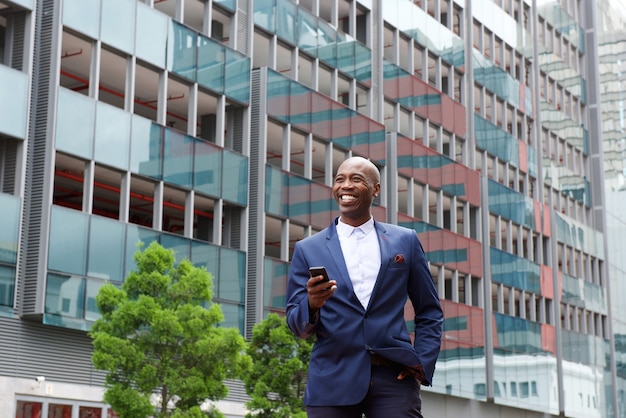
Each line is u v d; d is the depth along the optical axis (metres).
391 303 4.41
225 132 34.28
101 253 26.20
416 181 44.09
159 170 28.73
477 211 49.66
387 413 4.29
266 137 36.16
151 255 22.75
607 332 63.75
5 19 27.11
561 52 63.69
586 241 62.47
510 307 51.47
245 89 32.84
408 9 45.38
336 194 4.56
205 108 33.59
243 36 33.66
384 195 41.03
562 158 61.94
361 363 4.29
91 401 26.30
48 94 25.80
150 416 22.72
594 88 66.69
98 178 29.48
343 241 4.54
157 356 22.48
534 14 59.81
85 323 25.45
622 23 73.44
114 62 29.77
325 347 4.36
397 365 4.36
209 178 30.67
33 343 24.91
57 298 24.81
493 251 50.12
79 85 33.66
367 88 41.31
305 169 35.88
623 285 67.56
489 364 47.84
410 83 44.56
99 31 27.52
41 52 26.30
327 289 4.15
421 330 4.58
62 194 33.84
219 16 33.56
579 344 59.03
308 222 35.00
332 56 38.59
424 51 46.72
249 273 32.62
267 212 33.09
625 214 69.25
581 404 57.66
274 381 25.16
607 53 69.62
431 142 49.12
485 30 53.78
